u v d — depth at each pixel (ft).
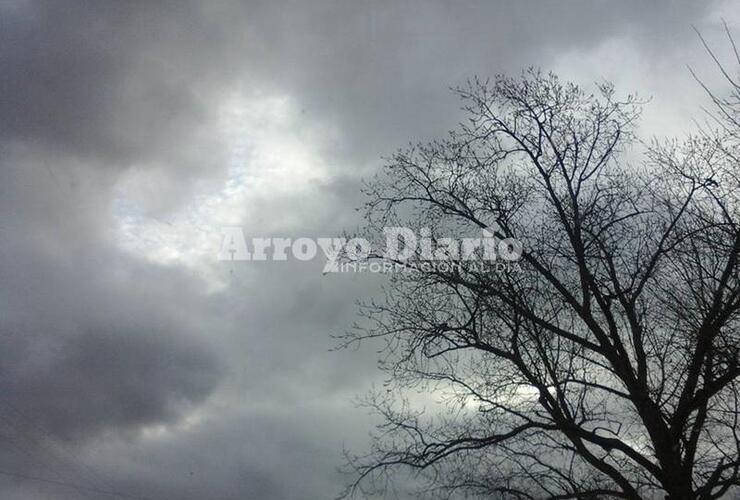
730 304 38.86
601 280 46.14
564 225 47.75
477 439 44.75
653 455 42.93
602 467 43.19
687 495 40.88
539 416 45.68
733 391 40.65
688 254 41.81
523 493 42.22
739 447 39.68
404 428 46.42
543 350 45.47
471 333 47.55
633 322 44.78
